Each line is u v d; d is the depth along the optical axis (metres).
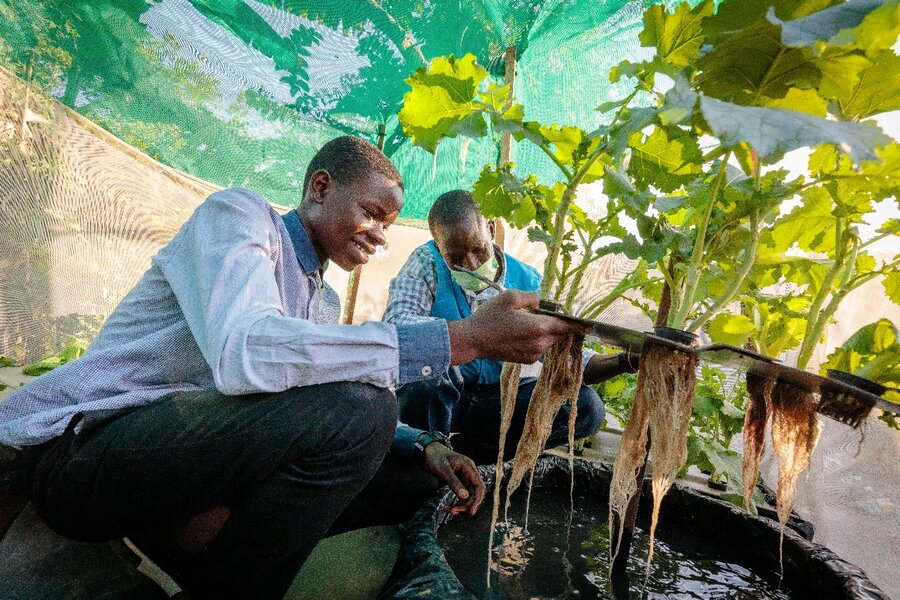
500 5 2.75
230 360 0.95
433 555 1.07
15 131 2.63
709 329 1.74
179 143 3.18
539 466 1.82
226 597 1.07
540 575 1.26
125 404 1.08
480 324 1.03
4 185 2.70
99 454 1.00
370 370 1.01
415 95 1.66
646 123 1.12
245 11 2.66
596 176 1.65
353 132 3.53
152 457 0.98
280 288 1.24
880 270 1.33
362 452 1.05
